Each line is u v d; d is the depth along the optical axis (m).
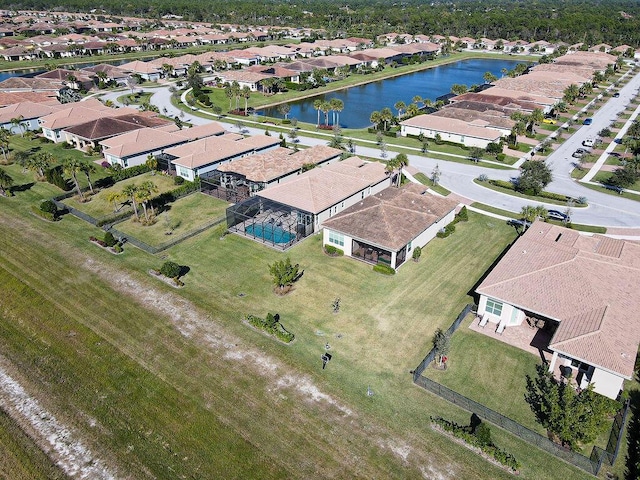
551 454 29.23
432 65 183.12
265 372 35.12
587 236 48.66
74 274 47.50
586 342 33.44
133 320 40.88
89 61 174.00
